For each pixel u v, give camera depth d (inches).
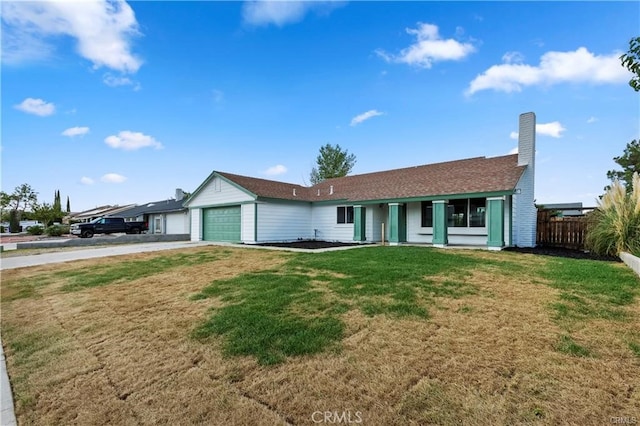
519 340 133.0
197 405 98.3
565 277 243.6
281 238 663.8
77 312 204.1
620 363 112.7
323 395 99.4
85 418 96.1
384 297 195.9
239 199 650.8
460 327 148.5
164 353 137.0
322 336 141.9
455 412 88.3
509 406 89.9
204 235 753.6
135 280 291.7
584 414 85.9
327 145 1513.3
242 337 145.6
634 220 342.3
